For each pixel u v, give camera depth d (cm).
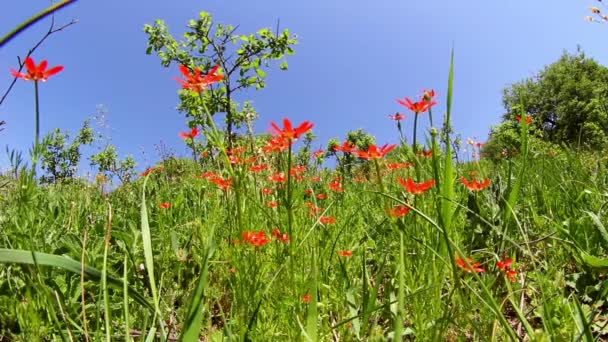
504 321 21
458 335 26
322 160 66
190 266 38
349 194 58
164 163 80
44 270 33
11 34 13
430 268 30
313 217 44
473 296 27
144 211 24
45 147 28
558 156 76
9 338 24
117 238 43
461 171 57
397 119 35
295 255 30
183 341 19
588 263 31
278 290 29
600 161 62
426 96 33
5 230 37
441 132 40
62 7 13
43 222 44
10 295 29
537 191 48
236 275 31
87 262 35
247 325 26
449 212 32
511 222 42
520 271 36
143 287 35
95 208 59
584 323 20
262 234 30
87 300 32
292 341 25
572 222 40
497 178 44
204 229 41
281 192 40
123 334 28
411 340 27
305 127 29
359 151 32
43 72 24
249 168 42
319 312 29
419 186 30
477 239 38
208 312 28
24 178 32
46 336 26
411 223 35
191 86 29
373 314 28
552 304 29
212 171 55
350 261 36
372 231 43
